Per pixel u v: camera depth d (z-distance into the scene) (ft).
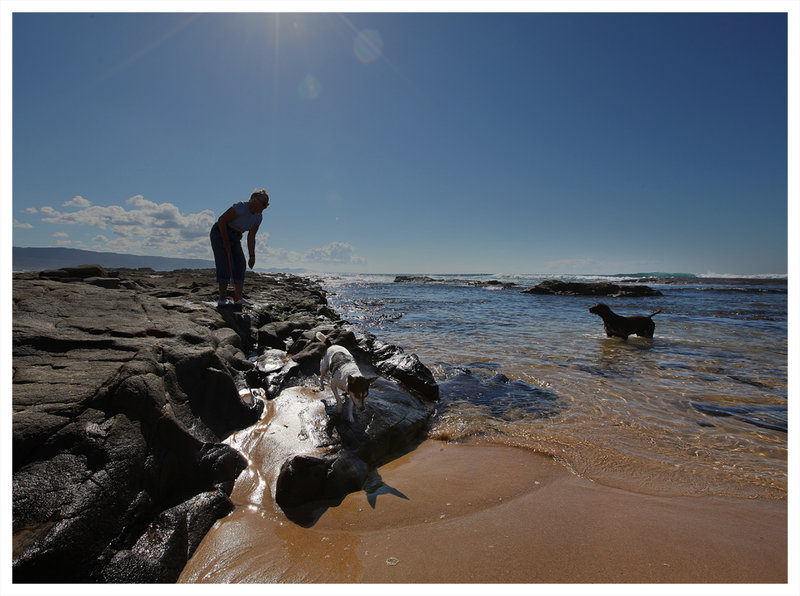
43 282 20.57
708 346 30.94
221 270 24.72
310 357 18.56
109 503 7.59
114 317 16.97
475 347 30.01
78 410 8.94
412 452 13.03
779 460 12.25
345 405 13.93
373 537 8.38
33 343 12.34
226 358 16.48
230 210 23.44
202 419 12.10
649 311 58.75
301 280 145.69
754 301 77.00
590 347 30.22
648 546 8.06
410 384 17.95
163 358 12.61
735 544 8.16
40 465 7.60
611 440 13.64
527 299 82.02
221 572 7.36
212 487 9.68
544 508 9.48
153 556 7.36
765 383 20.53
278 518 8.95
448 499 9.87
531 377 21.47
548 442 13.42
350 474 10.40
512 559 7.68
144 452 8.86
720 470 11.58
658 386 19.98
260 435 12.42
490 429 14.60
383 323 44.24
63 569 6.57
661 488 10.57
